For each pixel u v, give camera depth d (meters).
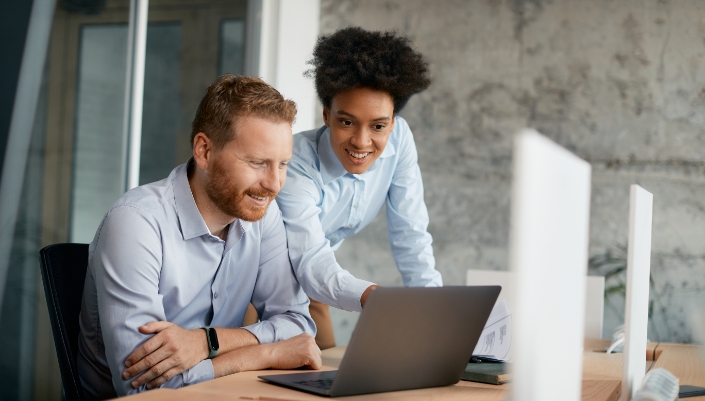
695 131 4.10
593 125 4.27
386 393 1.15
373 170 2.13
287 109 1.43
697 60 4.12
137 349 1.34
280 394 1.09
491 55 4.48
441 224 4.52
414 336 1.14
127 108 3.42
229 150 1.40
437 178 4.54
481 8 4.51
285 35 4.53
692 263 4.06
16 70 2.79
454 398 1.13
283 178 1.45
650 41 4.20
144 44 3.51
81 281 1.54
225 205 1.44
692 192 4.09
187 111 3.86
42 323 2.89
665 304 4.08
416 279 2.31
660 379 1.15
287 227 1.73
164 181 1.53
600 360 1.87
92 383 1.50
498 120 4.45
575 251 0.86
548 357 0.78
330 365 1.55
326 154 1.99
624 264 4.13
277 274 1.66
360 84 1.74
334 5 4.84
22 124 2.81
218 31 4.14
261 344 1.46
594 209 4.23
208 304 1.60
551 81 4.36
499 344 1.53
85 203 3.15
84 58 3.15
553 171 0.76
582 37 4.32
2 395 2.71
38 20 2.89
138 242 1.41
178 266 1.51
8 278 2.74
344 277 1.60
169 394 1.04
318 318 2.39
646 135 4.18
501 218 4.42
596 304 2.47
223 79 1.44
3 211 2.73
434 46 4.59
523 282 0.72
